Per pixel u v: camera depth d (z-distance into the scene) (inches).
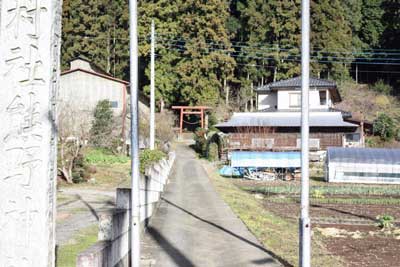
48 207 193.2
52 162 197.0
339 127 1441.9
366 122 1807.3
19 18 193.5
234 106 1989.4
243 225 512.4
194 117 1955.0
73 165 909.2
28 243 189.8
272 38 2095.2
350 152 1189.7
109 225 260.1
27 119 192.1
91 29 1950.1
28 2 193.3
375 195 987.9
